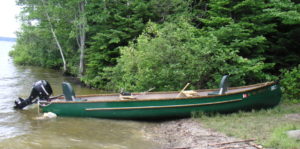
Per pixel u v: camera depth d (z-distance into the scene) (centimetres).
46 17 2239
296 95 1087
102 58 1712
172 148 614
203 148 583
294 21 1074
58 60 2831
